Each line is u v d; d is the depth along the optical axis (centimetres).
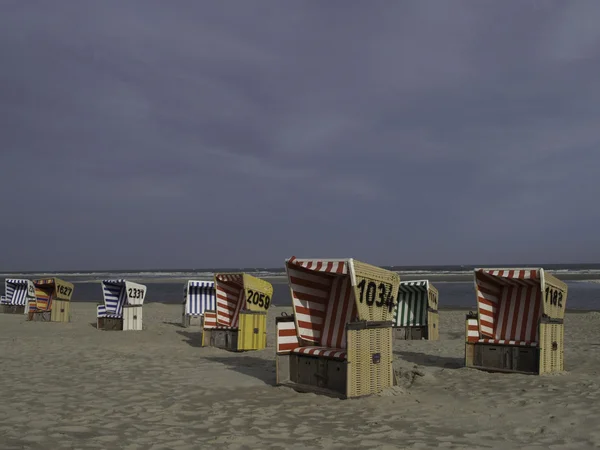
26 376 876
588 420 624
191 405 698
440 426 606
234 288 1351
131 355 1122
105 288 1692
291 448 520
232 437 554
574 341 1458
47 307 1961
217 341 1264
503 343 959
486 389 806
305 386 787
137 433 568
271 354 1170
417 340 1523
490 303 1038
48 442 528
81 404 693
